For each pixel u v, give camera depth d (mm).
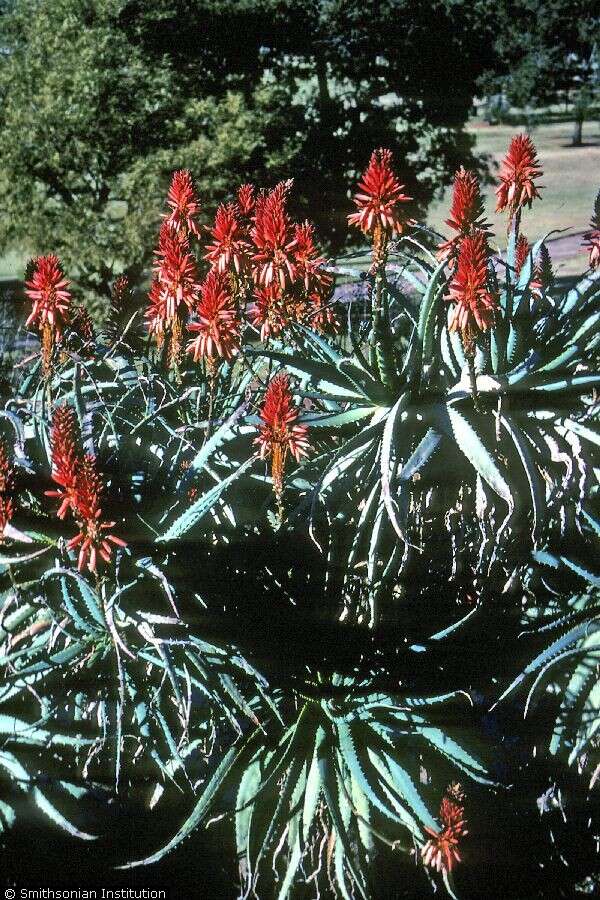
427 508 5105
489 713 4918
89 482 3912
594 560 4980
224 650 4469
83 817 4551
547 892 4848
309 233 5457
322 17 28906
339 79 30469
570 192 48062
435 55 29812
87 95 26156
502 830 4941
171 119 27000
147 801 4781
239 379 5766
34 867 4531
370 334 4891
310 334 5094
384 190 4535
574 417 4887
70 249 26219
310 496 4672
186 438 5176
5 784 4434
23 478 4602
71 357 4934
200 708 4707
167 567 4594
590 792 4922
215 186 25719
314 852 4703
